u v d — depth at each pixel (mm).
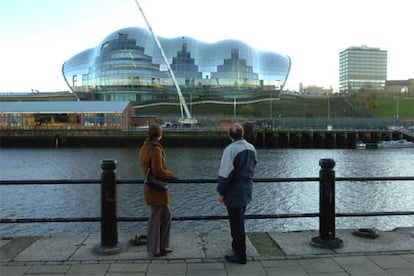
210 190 25312
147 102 129125
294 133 76312
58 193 25406
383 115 127875
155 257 5605
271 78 139375
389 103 140875
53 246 6117
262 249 5953
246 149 5422
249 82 134875
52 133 72500
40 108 81188
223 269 5176
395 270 5098
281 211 20906
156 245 5602
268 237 6555
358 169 39062
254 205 22188
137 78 126938
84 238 6555
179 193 24516
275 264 5340
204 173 35156
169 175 5609
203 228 17688
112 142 72438
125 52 126875
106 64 127812
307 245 6102
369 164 43188
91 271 5094
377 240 6324
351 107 135500
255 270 5141
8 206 22203
